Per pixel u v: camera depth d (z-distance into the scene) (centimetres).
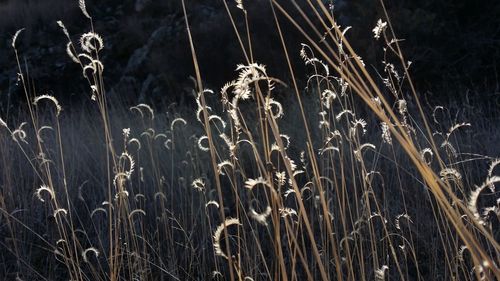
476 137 501
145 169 472
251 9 923
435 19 854
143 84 1048
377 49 793
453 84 791
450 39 826
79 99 1320
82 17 1644
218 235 133
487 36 861
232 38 922
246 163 465
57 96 1356
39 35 1596
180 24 1230
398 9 845
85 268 378
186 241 393
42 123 652
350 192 401
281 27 876
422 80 797
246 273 298
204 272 350
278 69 812
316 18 857
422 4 879
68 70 1427
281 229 358
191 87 947
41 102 1212
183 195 441
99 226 379
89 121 731
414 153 109
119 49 1434
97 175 486
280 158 448
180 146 497
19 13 1684
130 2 1628
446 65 816
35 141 558
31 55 1530
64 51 1508
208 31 966
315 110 550
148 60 1168
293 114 573
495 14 871
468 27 875
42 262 388
